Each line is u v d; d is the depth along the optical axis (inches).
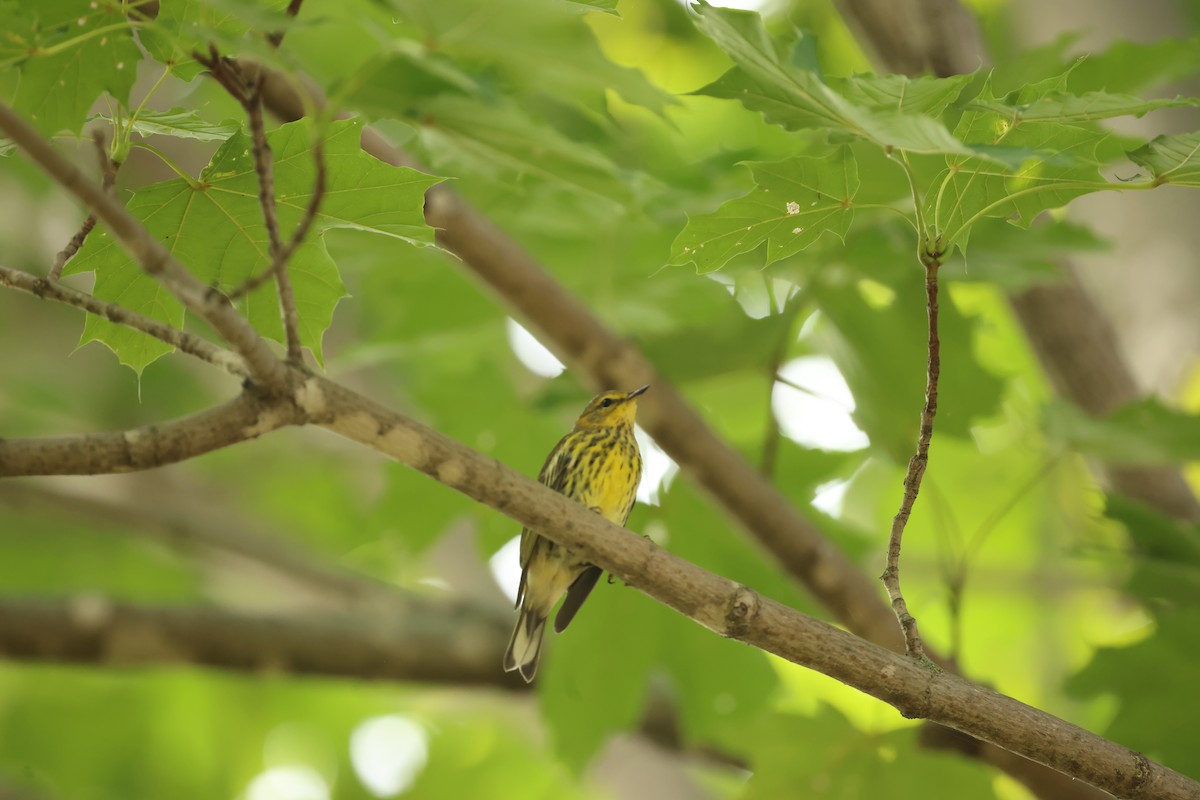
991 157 194.7
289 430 745.6
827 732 401.4
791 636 237.5
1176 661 382.6
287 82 338.0
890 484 737.6
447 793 804.0
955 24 405.7
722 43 214.8
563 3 197.3
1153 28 450.6
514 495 232.2
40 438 216.1
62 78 223.6
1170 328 420.5
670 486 475.8
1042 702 762.8
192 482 760.3
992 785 395.9
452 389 503.5
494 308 501.0
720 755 522.3
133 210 242.7
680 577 236.5
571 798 781.9
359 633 508.4
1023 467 714.8
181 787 756.0
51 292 219.8
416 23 180.1
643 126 513.0
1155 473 454.6
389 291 503.5
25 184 675.4
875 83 207.3
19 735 731.4
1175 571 382.0
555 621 407.5
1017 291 436.1
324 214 247.3
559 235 482.9
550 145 220.8
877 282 437.1
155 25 197.8
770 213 248.8
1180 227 430.9
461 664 514.9
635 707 467.2
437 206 378.6
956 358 449.4
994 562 762.2
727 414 589.9
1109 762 237.5
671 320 495.5
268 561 645.3
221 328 204.4
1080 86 357.4
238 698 768.3
